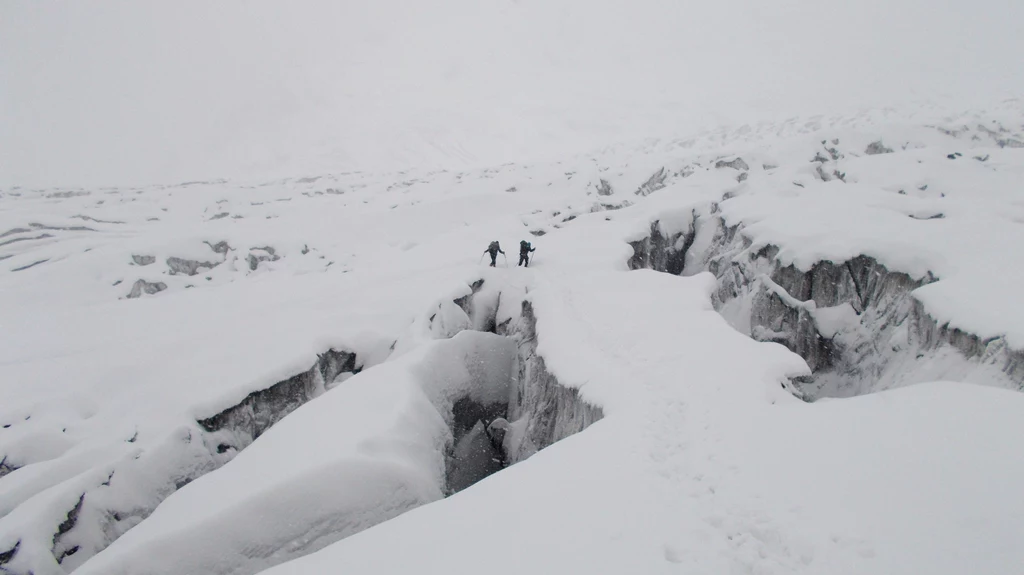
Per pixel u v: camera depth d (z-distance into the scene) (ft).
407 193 134.92
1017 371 35.70
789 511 20.27
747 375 32.91
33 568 29.50
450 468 41.60
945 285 45.57
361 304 61.31
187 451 39.19
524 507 23.12
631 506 22.22
